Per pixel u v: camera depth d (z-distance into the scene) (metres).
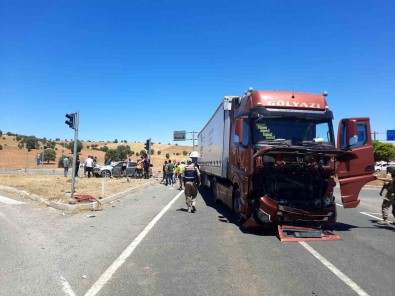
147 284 5.69
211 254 7.52
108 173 34.50
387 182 11.66
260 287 5.59
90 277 6.00
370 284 5.75
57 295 5.21
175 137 55.69
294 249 8.03
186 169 13.63
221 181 15.30
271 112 9.91
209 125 18.89
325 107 10.29
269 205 9.24
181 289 5.48
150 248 7.94
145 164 34.06
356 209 15.93
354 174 9.98
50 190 18.97
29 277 5.98
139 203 15.95
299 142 9.89
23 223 10.59
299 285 5.68
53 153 79.31
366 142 9.96
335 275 6.19
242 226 10.70
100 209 13.62
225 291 5.41
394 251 7.91
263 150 8.95
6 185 21.48
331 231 10.25
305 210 9.22
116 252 7.57
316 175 9.60
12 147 100.06
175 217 12.24
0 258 7.06
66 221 11.06
